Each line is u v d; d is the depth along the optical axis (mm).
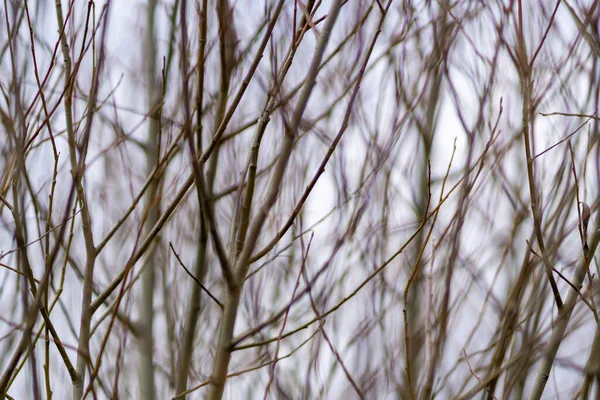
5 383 2189
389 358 3838
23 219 2438
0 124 2893
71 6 2676
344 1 2387
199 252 3115
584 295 2537
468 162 2896
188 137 2090
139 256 2486
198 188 2213
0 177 2881
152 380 4105
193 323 3033
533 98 2760
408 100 4121
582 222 2703
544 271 2803
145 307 4203
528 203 3369
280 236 2408
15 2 2547
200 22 2654
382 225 4328
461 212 2830
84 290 2590
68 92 2564
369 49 2346
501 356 2678
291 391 3994
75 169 2357
